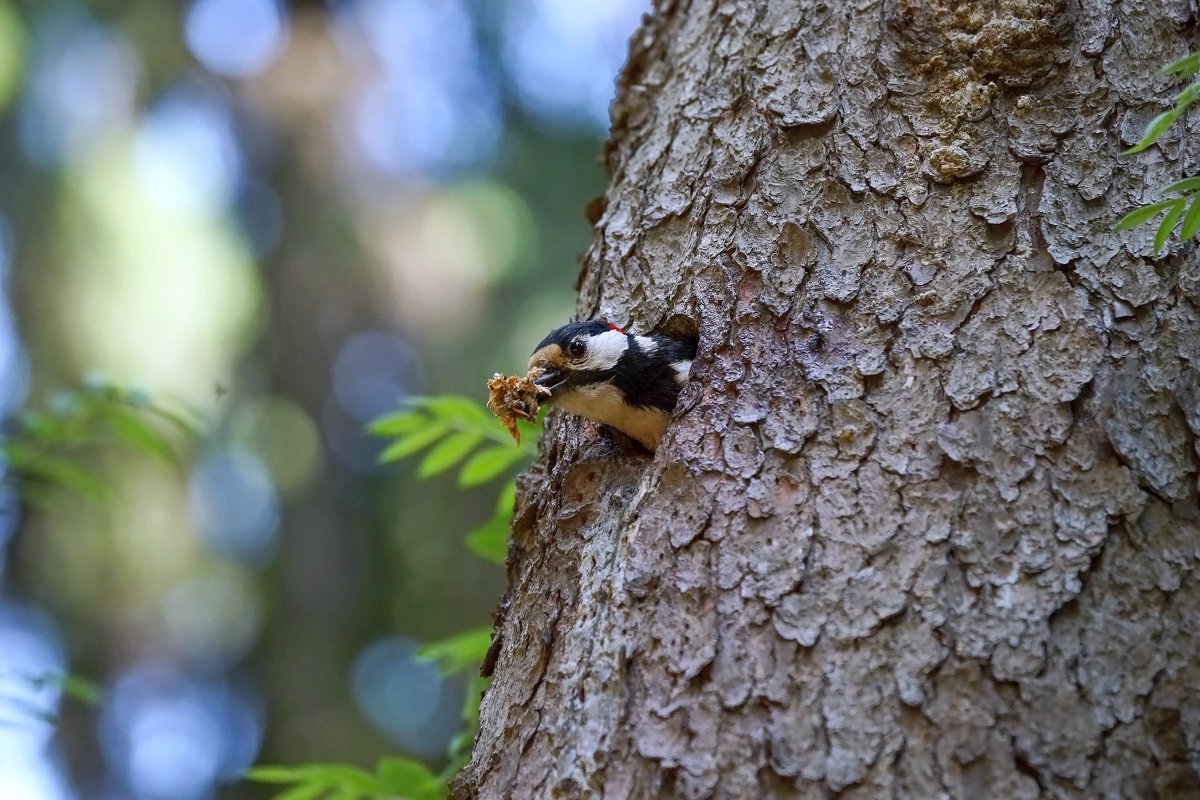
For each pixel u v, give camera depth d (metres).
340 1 12.98
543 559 4.41
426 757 12.97
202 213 11.79
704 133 5.06
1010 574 3.64
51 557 12.52
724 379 4.28
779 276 4.44
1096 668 3.49
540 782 3.76
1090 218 4.21
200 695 13.38
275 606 12.97
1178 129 4.33
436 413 5.51
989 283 4.15
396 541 12.77
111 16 11.89
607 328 4.89
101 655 12.99
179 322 11.49
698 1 5.61
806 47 4.91
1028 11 4.50
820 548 3.80
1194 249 4.09
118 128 11.78
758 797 3.45
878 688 3.52
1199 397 3.88
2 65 11.26
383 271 12.21
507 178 12.27
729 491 3.99
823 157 4.63
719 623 3.74
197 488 12.62
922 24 4.62
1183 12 4.54
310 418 12.45
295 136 12.58
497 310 12.09
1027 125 4.41
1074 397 3.88
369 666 12.95
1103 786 3.34
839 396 4.06
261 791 13.13
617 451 4.71
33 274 11.27
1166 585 3.61
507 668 4.26
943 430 3.90
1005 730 3.41
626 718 3.68
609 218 5.28
